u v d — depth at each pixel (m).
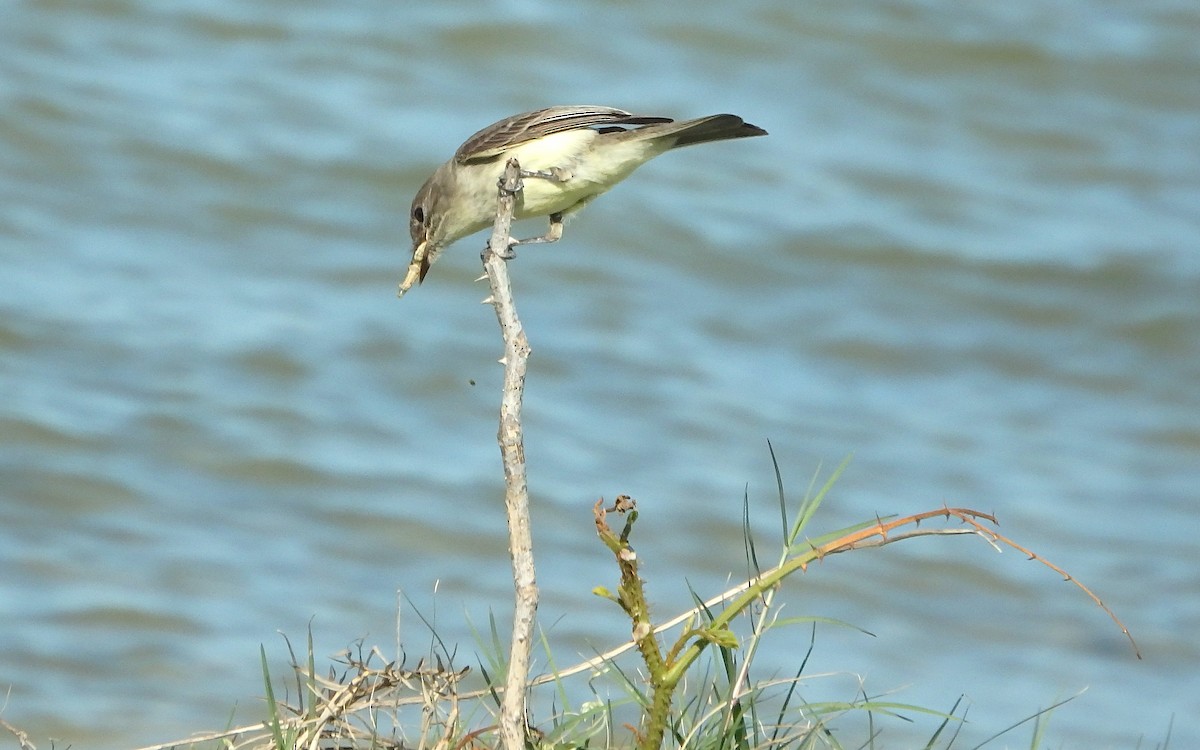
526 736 5.38
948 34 27.33
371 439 16.14
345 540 14.23
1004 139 25.52
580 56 25.11
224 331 17.67
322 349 17.67
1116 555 15.25
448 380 17.44
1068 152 25.22
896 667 12.48
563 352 18.39
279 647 12.00
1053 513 15.97
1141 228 23.20
